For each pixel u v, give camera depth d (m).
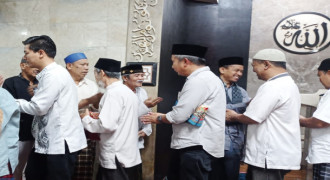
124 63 3.99
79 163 3.10
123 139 2.22
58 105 2.03
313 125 2.20
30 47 2.02
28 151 2.80
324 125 2.14
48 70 2.04
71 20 4.21
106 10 4.07
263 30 5.59
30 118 2.73
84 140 2.22
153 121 2.22
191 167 2.01
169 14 4.23
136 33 3.97
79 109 2.87
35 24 4.37
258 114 1.96
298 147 2.00
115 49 4.03
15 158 1.79
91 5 4.13
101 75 2.33
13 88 2.74
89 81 3.33
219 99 2.09
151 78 3.83
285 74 2.07
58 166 2.00
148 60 3.90
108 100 2.18
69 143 2.04
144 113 2.94
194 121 2.00
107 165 2.21
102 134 2.25
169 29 4.29
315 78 5.32
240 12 5.29
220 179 2.74
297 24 5.39
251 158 2.07
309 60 5.35
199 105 2.02
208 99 2.05
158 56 3.87
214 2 5.27
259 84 5.52
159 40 3.87
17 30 4.45
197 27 5.36
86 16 4.15
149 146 3.77
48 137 2.02
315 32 5.29
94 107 3.01
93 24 4.12
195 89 1.98
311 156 2.30
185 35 5.35
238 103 2.93
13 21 4.46
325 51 5.25
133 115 2.31
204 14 5.33
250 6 5.31
